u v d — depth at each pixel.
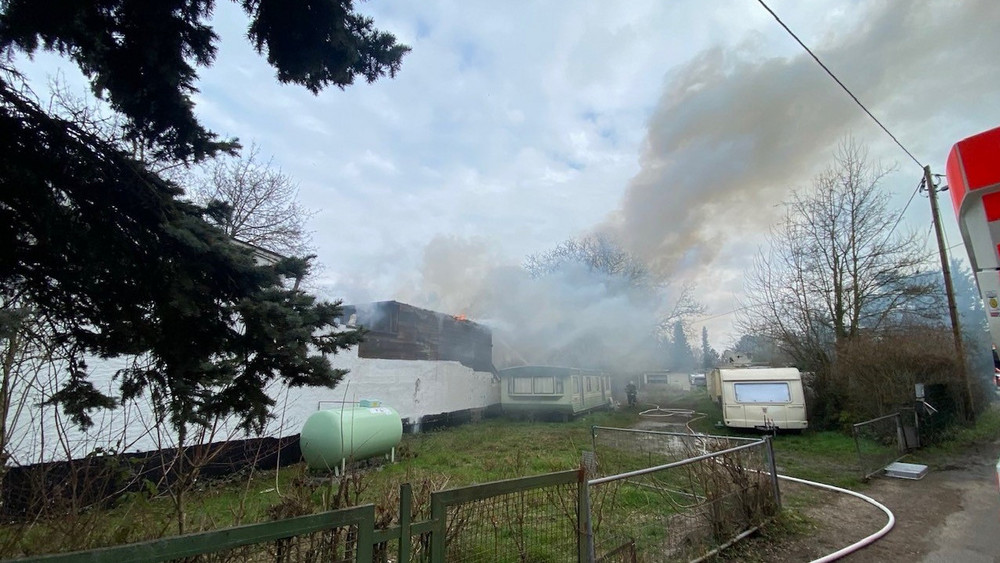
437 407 16.52
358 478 4.05
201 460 3.32
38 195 2.29
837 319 15.56
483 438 13.91
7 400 2.96
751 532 5.04
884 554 4.81
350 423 8.73
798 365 16.00
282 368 2.79
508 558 2.98
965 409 13.13
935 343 13.29
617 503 4.54
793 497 6.98
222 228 2.83
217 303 2.69
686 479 5.30
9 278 2.40
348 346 3.09
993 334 2.26
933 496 7.00
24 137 2.30
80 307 2.58
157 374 2.69
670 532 4.35
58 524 2.70
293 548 2.36
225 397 2.67
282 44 2.70
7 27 2.15
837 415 13.96
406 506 2.47
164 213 2.52
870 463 8.58
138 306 2.57
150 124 2.65
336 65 2.79
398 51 2.91
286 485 6.02
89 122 2.51
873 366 12.56
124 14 2.29
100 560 1.53
